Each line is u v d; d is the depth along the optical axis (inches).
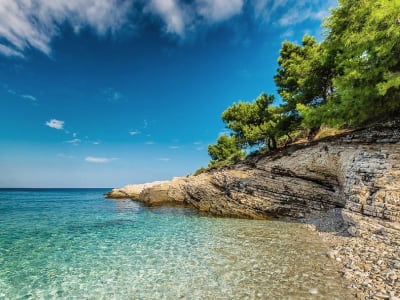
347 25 810.2
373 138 781.3
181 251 557.3
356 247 490.9
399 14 578.9
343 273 385.4
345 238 574.9
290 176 1032.8
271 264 448.8
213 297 334.0
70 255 553.0
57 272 451.2
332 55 979.3
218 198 1221.1
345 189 722.8
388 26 619.2
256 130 1422.2
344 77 764.0
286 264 444.5
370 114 824.3
